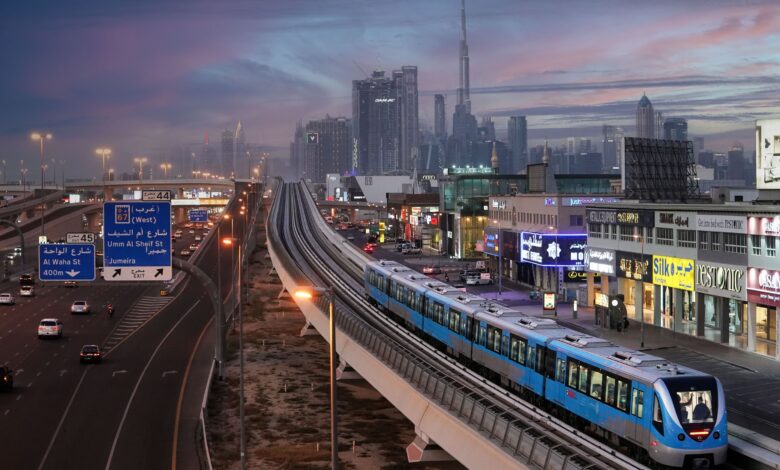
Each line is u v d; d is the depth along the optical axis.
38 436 58.88
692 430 38.09
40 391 72.88
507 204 145.75
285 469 54.78
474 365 63.62
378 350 58.94
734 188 122.44
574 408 46.59
